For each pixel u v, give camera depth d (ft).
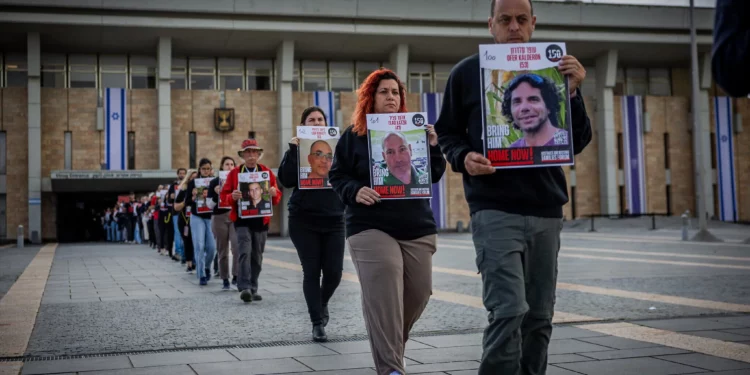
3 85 133.08
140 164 132.77
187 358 18.62
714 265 46.55
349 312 27.35
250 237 31.68
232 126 136.56
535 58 11.48
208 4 122.11
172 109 135.13
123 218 121.19
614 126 151.23
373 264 14.61
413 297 15.37
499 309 10.97
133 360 18.39
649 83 161.27
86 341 21.39
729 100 158.30
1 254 80.43
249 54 140.36
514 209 11.39
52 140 130.31
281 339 21.57
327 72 146.00
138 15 121.49
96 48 132.98
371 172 15.10
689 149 156.15
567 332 21.59
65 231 143.54
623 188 152.46
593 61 155.22
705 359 17.43
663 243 76.18
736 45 6.78
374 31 130.11
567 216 150.20
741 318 24.07
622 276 40.16
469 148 11.66
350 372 16.81
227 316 26.71
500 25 12.01
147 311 28.30
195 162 136.15
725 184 156.35
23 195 128.67
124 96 132.77
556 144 11.31
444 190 144.56
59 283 41.37
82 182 127.13
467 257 60.18
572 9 135.64
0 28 121.29
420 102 144.56
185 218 48.49
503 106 11.42
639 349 18.80
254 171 31.55
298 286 38.19
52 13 118.62
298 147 22.11
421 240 15.16
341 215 22.17
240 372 16.88
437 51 142.41
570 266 47.91
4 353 19.45
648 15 139.03
